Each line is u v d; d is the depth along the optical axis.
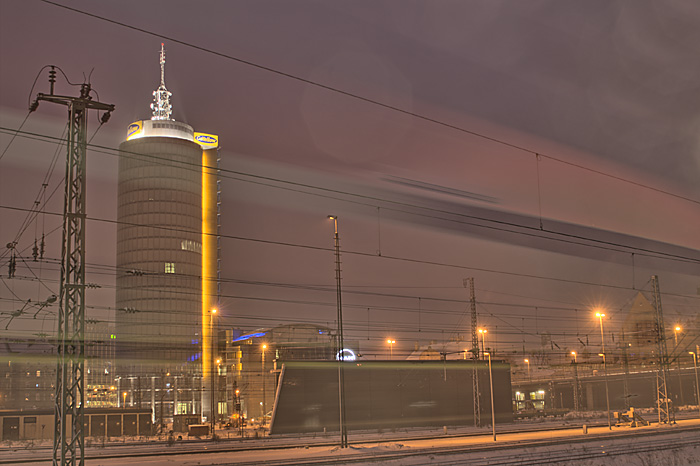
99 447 61.34
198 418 105.00
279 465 40.62
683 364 120.75
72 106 31.39
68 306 29.89
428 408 86.69
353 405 81.62
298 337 138.00
